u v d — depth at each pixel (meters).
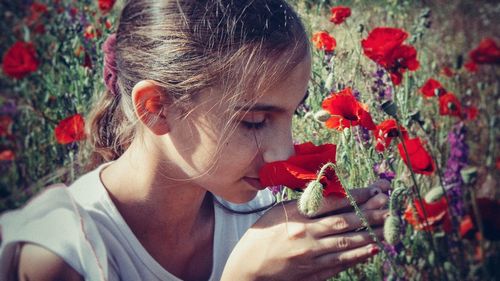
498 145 1.67
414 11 2.14
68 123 1.21
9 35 2.05
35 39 1.91
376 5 1.90
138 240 0.85
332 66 1.15
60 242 0.78
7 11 2.06
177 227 0.88
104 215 0.84
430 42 2.19
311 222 0.77
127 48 0.83
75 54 1.65
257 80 0.75
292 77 0.76
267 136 0.76
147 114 0.78
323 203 0.77
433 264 1.03
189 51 0.77
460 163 1.28
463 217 1.22
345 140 1.00
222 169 0.77
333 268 0.78
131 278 0.86
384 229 0.75
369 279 1.11
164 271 0.87
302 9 1.23
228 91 0.75
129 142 0.89
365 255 0.75
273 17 0.77
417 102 1.47
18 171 1.63
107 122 0.94
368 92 1.21
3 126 1.67
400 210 1.15
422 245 1.15
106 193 0.85
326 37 1.21
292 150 0.77
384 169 1.04
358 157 1.02
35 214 0.80
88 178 0.88
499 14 2.44
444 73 1.85
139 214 0.86
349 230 0.76
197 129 0.77
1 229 0.81
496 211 0.93
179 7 0.79
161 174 0.83
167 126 0.79
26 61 1.54
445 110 1.32
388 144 0.99
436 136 1.37
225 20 0.77
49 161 1.59
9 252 0.79
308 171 0.74
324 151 0.78
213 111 0.76
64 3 1.91
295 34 0.77
